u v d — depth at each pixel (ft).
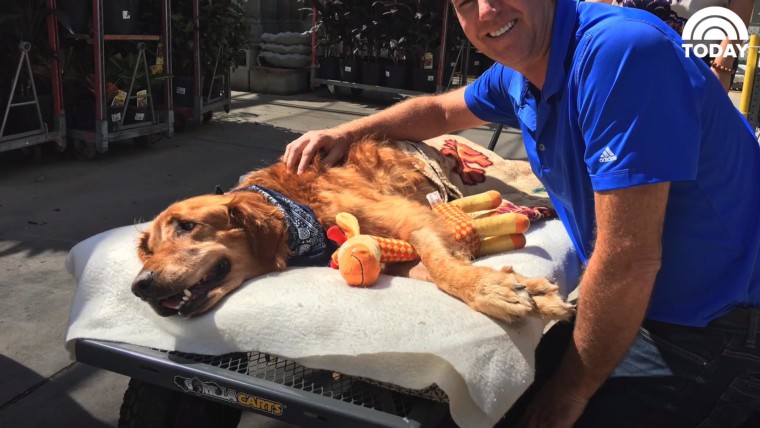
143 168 18.99
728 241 5.70
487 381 5.03
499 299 5.42
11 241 13.16
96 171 18.45
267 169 8.49
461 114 8.98
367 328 5.25
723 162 5.47
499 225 7.33
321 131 8.88
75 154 19.49
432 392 5.24
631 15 5.48
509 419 6.30
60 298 10.98
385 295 5.72
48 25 17.88
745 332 5.77
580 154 5.71
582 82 5.24
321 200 7.79
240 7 26.18
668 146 4.91
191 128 24.71
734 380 5.81
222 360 5.74
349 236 6.79
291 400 5.17
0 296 10.94
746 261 5.73
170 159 20.13
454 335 5.20
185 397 6.36
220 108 27.20
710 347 5.85
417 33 29.99
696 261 5.76
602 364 5.46
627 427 6.07
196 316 5.90
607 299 5.21
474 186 10.35
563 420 5.73
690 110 5.04
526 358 5.36
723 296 5.76
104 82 18.62
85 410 8.30
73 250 7.18
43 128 18.30
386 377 5.13
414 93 30.71
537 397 5.95
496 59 5.89
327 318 5.40
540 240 7.75
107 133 19.08
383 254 6.64
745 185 5.75
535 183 10.52
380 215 7.29
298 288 5.85
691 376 5.90
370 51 31.91
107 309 6.26
